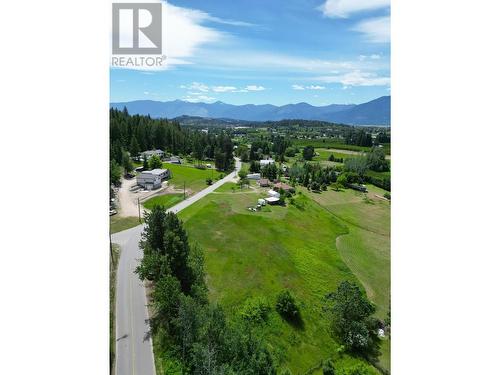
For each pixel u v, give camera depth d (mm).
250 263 56750
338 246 72750
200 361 31750
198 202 88188
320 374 42000
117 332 37781
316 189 121625
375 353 45906
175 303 37531
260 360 35906
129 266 51531
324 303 52906
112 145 112625
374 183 137250
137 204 86250
